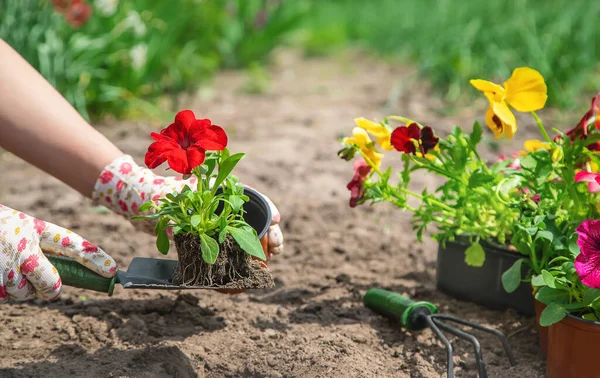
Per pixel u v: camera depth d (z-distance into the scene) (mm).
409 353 1498
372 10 4941
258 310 1597
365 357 1483
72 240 1378
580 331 1377
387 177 1540
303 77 3674
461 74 3213
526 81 1445
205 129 1336
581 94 3135
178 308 1589
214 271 1374
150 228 1506
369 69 3850
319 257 1766
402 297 1546
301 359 1474
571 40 3199
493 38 3348
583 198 1461
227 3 3873
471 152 1510
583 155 1449
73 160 1484
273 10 3963
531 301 1565
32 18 2662
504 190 1486
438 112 2904
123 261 1733
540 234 1422
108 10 2812
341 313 1583
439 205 1547
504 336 1473
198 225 1361
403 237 1839
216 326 1554
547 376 1438
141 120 2832
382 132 1525
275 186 2086
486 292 1597
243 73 3809
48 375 1442
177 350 1479
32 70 1492
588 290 1369
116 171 1487
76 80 2719
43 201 1956
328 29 4621
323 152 2410
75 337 1526
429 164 1512
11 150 1480
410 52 4023
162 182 1489
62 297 1622
